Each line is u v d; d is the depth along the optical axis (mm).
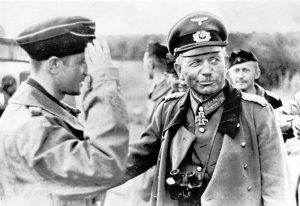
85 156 3430
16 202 3564
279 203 3617
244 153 3701
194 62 3762
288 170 3791
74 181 3521
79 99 3732
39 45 3674
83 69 3678
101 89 3439
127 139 3467
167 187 3826
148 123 4238
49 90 3689
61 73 3689
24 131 3486
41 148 3467
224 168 3715
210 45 3754
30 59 3723
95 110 3438
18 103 3562
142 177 4031
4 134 3529
